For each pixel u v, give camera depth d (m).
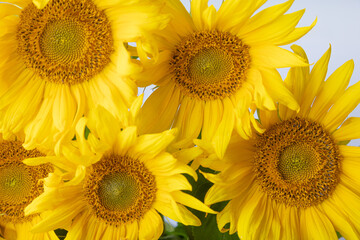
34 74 0.55
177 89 0.56
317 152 0.55
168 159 0.51
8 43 0.54
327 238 0.55
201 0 0.52
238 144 0.54
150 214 0.54
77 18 0.53
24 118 0.54
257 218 0.55
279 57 0.52
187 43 0.54
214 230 0.56
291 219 0.56
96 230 0.54
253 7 0.51
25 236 0.58
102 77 0.54
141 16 0.50
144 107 0.55
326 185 0.55
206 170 0.56
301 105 0.54
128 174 0.53
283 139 0.55
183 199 0.52
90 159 0.50
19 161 0.57
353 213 0.55
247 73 0.54
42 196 0.50
